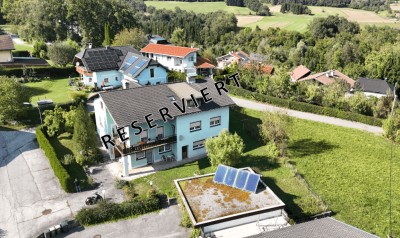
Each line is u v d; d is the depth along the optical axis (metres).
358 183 36.66
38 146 43.06
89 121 40.47
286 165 39.53
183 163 40.84
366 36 121.75
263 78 65.06
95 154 40.72
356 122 54.78
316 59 108.31
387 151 44.59
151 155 40.62
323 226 20.66
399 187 35.94
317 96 59.62
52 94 60.81
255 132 47.94
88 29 98.19
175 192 34.16
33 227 29.20
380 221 30.56
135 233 28.81
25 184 35.38
